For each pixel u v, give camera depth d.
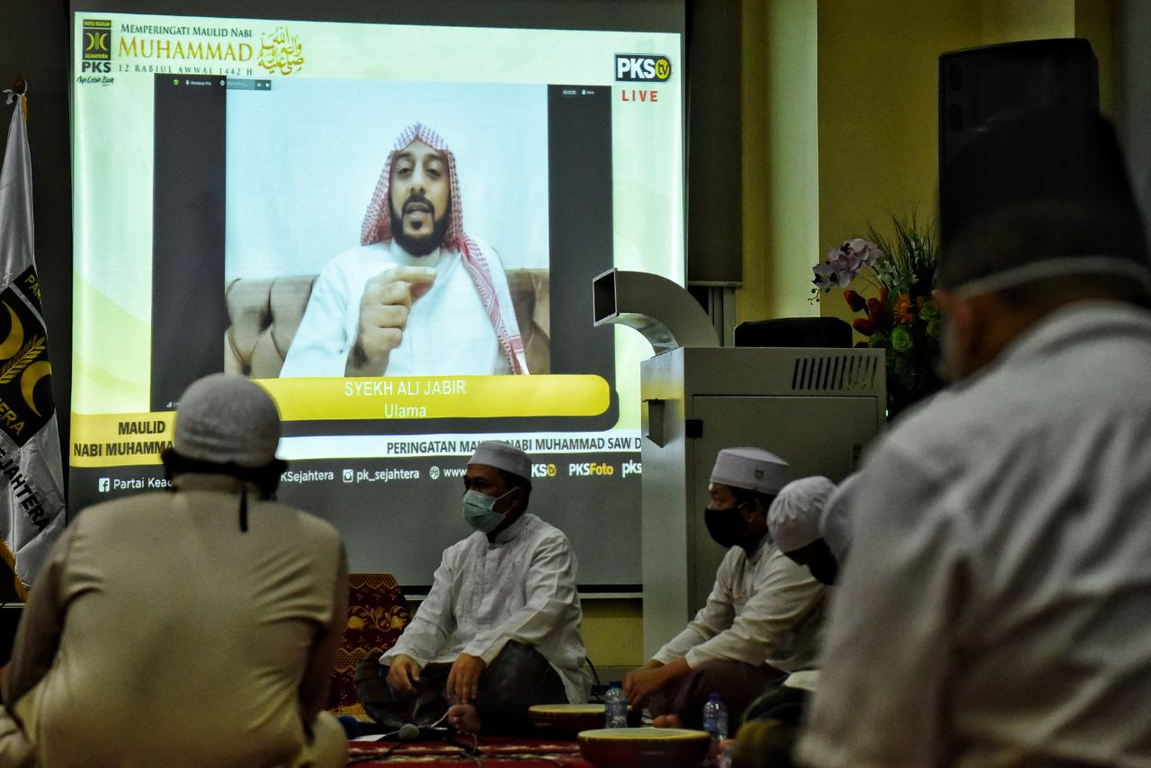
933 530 1.27
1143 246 1.40
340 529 7.14
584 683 5.27
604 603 7.34
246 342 7.15
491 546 5.56
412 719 4.99
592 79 7.50
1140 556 1.23
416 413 7.24
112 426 7.03
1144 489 1.25
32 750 2.60
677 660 4.55
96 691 2.51
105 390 7.05
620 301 5.75
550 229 7.43
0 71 7.20
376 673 5.32
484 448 5.55
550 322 7.39
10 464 6.66
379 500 7.18
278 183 7.24
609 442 7.37
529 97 7.46
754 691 4.42
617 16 7.54
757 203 7.89
